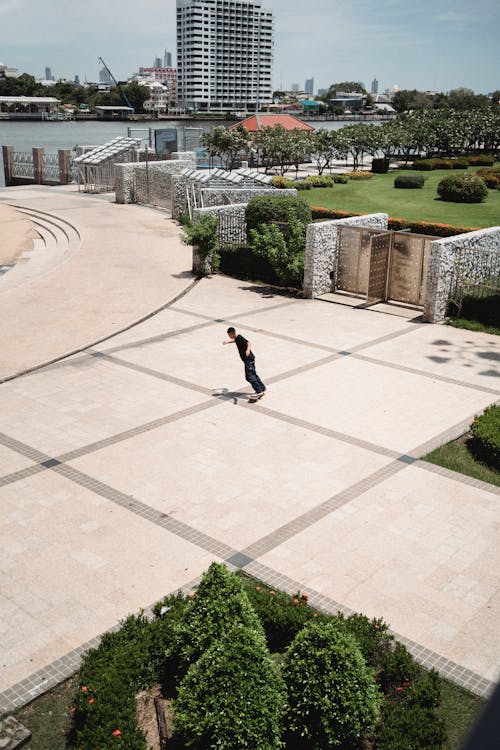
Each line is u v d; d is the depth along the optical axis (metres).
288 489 9.44
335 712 5.09
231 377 13.61
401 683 5.88
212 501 9.10
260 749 4.83
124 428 11.29
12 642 6.52
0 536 8.26
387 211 34.41
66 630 6.68
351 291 20.44
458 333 16.83
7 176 49.31
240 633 5.34
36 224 31.92
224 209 22.78
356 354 15.06
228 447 10.65
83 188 42.69
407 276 19.05
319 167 50.75
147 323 17.22
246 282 21.78
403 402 12.50
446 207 35.62
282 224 20.88
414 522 8.68
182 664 5.84
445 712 5.77
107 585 7.36
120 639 6.14
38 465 10.05
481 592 7.34
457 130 60.12
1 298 19.09
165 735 5.36
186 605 6.11
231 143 53.09
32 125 144.50
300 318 17.84
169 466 10.05
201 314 18.06
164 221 31.12
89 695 5.47
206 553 7.97
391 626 6.77
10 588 7.30
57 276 21.42
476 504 9.16
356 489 9.48
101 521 8.61
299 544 8.16
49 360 14.35
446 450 10.70
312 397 12.62
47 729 5.61
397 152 76.19
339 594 7.25
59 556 7.87
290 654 5.50
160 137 45.75
